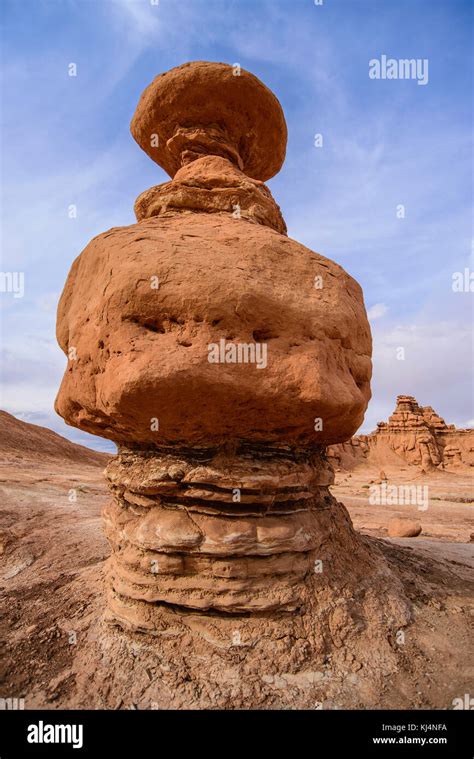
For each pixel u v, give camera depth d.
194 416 4.35
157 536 4.59
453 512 22.17
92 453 46.81
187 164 7.20
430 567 6.80
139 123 8.05
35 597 6.30
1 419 40.16
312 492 5.49
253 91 7.26
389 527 13.50
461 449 72.12
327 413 4.61
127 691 3.92
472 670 4.18
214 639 4.33
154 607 4.61
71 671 4.28
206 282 4.25
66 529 11.08
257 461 4.84
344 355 5.14
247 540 4.54
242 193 6.38
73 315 5.46
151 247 4.55
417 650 4.44
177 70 7.20
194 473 4.62
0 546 9.70
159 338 4.19
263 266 4.79
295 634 4.37
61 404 5.70
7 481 19.31
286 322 4.53
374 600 5.00
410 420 72.31
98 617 5.17
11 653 4.71
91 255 5.27
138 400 4.04
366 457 70.44
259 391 4.18
